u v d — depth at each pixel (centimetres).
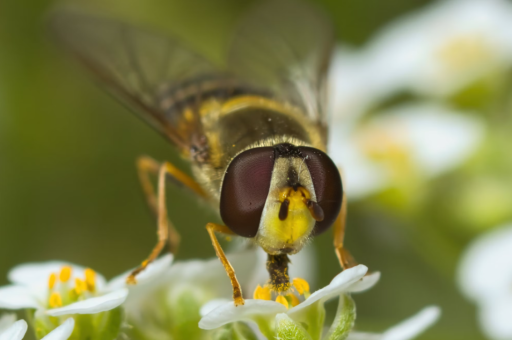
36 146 8
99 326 6
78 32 7
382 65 8
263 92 6
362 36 9
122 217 8
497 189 7
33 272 6
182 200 8
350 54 9
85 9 8
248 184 6
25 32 8
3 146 8
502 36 8
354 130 8
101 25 7
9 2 8
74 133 8
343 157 8
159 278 6
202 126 6
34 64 8
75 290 6
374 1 9
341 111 8
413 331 6
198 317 6
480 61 8
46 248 8
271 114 6
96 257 8
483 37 8
